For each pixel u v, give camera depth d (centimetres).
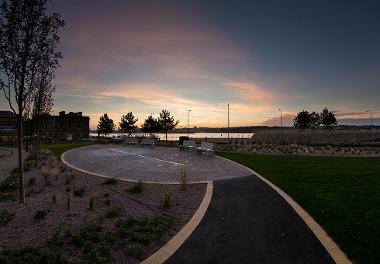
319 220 716
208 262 529
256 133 8894
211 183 1162
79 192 998
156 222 713
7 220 714
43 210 786
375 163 1650
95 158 2153
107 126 6850
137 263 528
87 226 664
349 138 6831
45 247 578
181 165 1736
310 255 547
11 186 1098
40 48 881
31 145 4162
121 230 649
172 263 526
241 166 1608
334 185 1073
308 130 8956
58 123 7638
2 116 6512
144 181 1232
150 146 3366
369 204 827
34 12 855
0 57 840
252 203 879
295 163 1681
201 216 768
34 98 1872
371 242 585
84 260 531
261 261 529
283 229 672
